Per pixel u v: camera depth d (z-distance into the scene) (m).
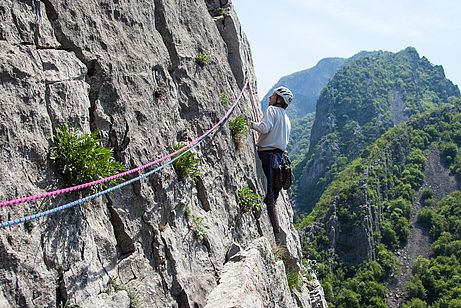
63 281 4.03
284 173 9.37
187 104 7.10
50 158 4.25
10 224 3.40
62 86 4.62
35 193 4.00
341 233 88.00
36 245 3.88
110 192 4.94
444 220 92.94
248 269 6.44
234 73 9.70
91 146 4.49
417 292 76.75
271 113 9.09
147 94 5.98
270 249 7.87
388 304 75.81
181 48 7.32
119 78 5.51
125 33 5.91
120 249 4.95
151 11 6.75
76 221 4.37
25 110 4.14
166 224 5.73
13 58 4.16
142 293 4.90
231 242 7.22
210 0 10.07
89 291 4.24
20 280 3.64
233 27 9.84
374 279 79.19
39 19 4.64
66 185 4.36
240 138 8.41
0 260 3.54
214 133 7.61
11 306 3.51
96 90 5.19
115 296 4.49
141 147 5.55
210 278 6.14
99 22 5.47
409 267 84.12
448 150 111.50
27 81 4.23
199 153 7.04
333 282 79.62
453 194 99.38
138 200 5.32
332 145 153.00
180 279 5.52
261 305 6.18
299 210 132.75
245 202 8.05
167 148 6.11
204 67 7.96
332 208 92.25
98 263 4.51
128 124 5.46
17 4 4.43
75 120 4.68
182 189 6.26
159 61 6.52
